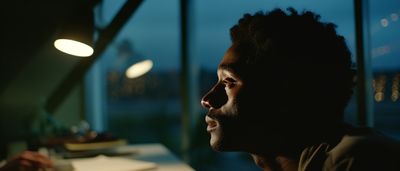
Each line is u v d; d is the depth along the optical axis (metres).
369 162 0.48
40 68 2.56
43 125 2.16
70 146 1.78
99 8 2.55
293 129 0.57
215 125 0.60
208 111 0.60
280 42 0.56
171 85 3.07
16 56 2.47
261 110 0.56
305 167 0.54
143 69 2.59
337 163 0.50
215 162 3.12
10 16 2.40
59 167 1.48
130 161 1.53
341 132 0.57
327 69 0.56
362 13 1.91
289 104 0.56
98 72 3.18
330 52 0.56
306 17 0.59
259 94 0.56
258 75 0.56
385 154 0.49
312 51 0.56
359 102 1.97
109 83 3.27
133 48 2.63
